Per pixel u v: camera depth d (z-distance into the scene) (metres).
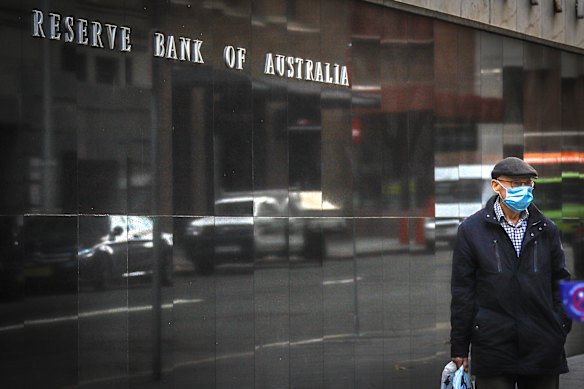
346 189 15.76
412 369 16.94
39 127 11.18
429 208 17.39
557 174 20.97
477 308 8.61
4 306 10.72
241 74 13.96
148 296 12.43
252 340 14.02
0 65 10.83
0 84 10.80
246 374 13.90
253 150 14.13
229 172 13.73
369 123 16.22
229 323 13.66
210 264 13.38
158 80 12.67
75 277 11.48
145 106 12.48
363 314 15.98
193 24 13.20
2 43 10.86
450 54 17.98
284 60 14.70
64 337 11.34
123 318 12.08
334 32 15.59
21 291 10.89
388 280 16.48
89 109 11.74
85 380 11.56
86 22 11.73
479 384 8.70
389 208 16.55
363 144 16.09
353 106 15.93
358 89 16.03
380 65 16.45
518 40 19.80
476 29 18.62
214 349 13.41
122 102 12.17
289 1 14.81
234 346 13.73
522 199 8.35
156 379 12.51
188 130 13.09
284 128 14.67
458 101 18.16
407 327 16.86
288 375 14.64
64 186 11.42
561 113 21.12
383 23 16.53
